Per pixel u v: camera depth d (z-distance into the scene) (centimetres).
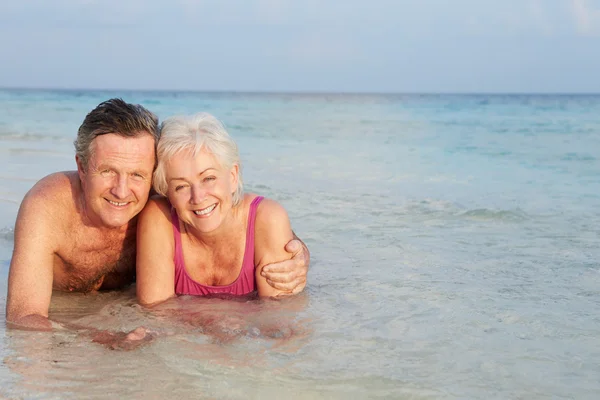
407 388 283
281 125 2520
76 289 422
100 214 361
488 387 284
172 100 6112
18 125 2008
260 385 284
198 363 305
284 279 398
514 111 3803
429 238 587
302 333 348
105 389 276
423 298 413
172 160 348
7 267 470
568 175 1045
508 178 1008
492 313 383
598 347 330
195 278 404
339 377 293
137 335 335
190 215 360
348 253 534
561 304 400
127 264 418
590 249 540
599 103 5231
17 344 323
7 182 819
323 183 921
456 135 2027
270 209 399
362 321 369
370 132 2167
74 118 2464
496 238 586
